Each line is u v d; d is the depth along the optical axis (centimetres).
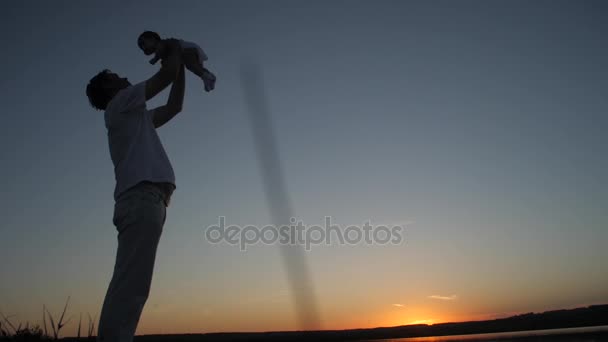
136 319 192
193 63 250
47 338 464
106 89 266
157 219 205
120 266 195
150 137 225
